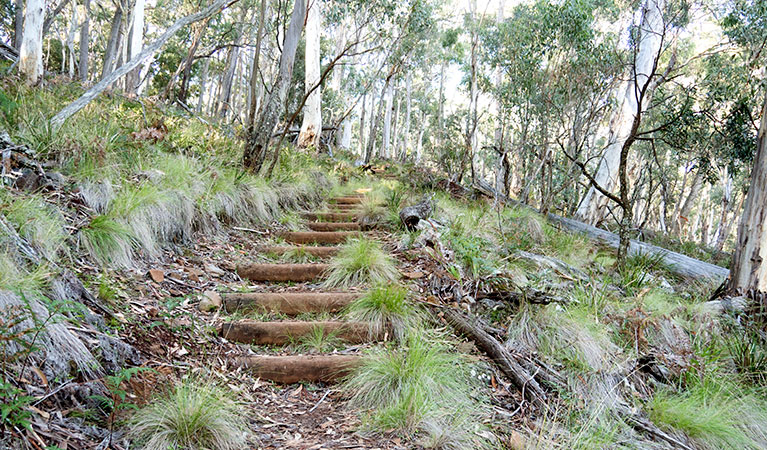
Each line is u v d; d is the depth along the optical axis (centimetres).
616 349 348
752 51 959
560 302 365
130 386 231
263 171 668
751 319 413
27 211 290
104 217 346
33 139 392
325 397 276
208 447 210
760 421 314
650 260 614
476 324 341
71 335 222
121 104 704
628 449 248
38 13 744
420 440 232
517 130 1030
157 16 2284
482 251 465
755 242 472
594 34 1023
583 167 569
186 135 650
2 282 217
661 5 1041
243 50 2286
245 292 386
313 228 597
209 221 483
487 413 265
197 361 280
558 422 265
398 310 341
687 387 332
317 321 341
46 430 178
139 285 331
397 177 1096
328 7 1638
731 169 1030
